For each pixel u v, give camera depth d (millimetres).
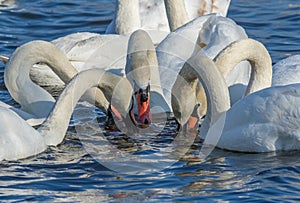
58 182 13625
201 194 13117
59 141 15336
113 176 13938
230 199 12922
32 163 14414
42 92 16938
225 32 18328
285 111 14766
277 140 14930
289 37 22594
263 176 13812
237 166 14320
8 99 18766
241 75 17922
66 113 15414
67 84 15531
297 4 25531
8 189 13273
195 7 23641
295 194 13078
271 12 24781
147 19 23266
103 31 23438
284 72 17422
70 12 24844
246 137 14992
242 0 26312
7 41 22344
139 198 12977
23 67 16875
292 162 14461
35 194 13109
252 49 16438
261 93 15070
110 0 26297
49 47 16781
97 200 12914
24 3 25469
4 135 14383
